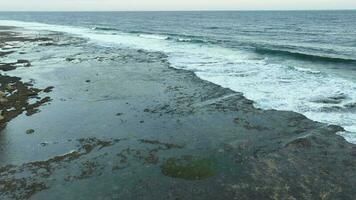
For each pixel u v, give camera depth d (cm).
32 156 1191
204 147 1235
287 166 1090
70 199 943
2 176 1065
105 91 1955
